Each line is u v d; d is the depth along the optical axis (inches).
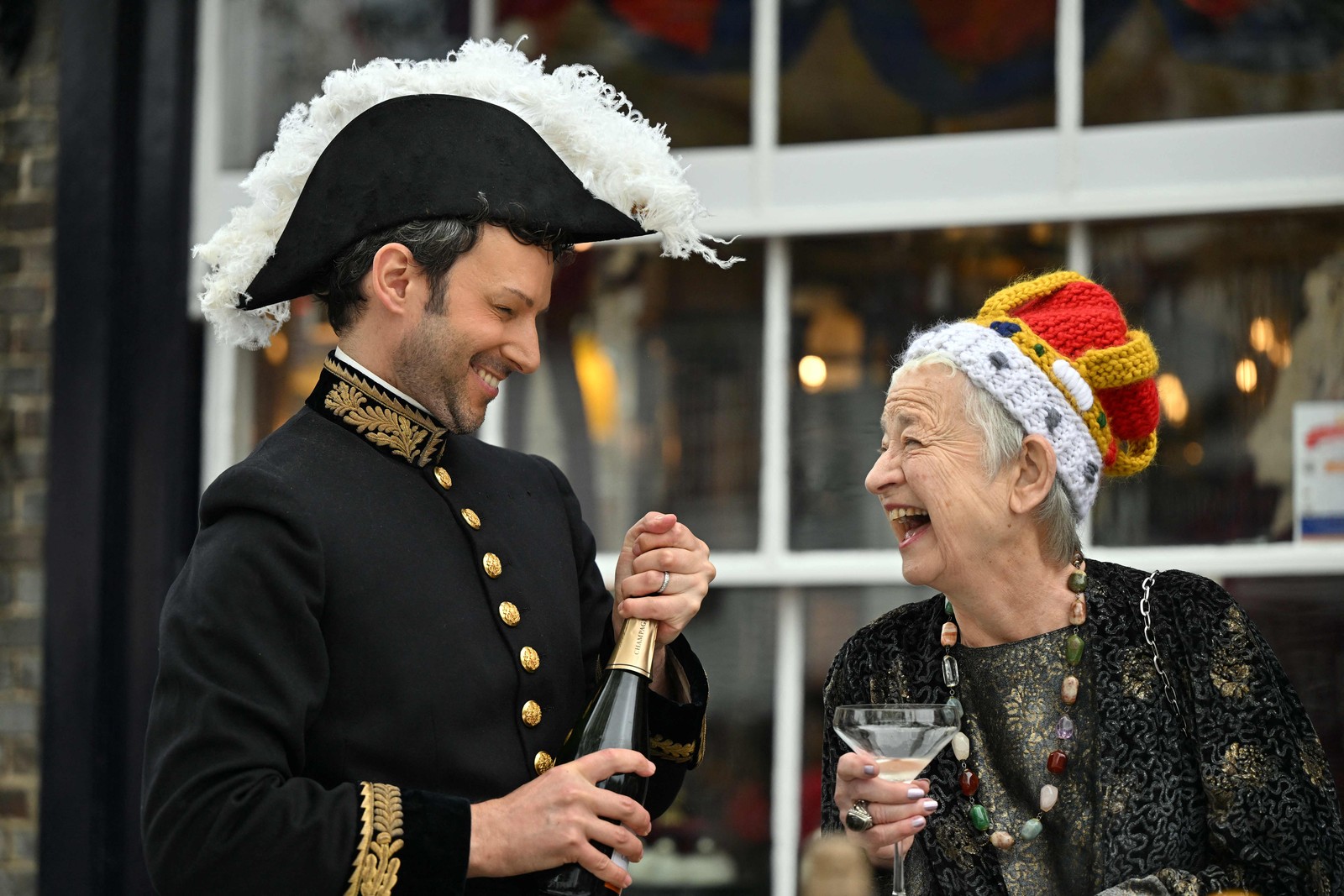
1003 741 218.7
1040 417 216.8
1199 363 346.6
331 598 189.8
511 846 177.6
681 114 382.9
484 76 207.5
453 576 198.8
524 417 385.1
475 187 196.1
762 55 379.2
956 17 368.2
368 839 173.8
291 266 202.1
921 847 219.5
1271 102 347.3
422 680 190.1
